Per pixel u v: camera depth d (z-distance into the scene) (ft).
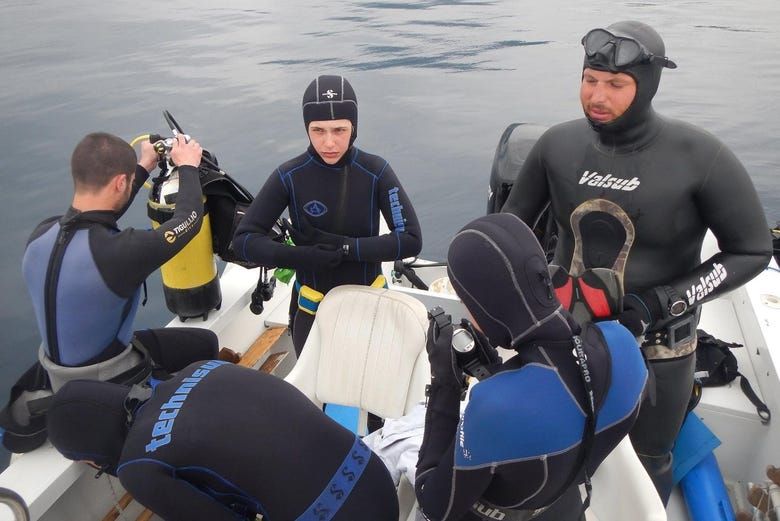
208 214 8.21
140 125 27.91
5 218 19.62
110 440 4.70
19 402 6.34
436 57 42.68
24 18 61.87
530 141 10.57
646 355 6.04
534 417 3.37
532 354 3.51
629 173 5.72
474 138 26.68
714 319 8.96
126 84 35.12
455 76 37.47
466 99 32.53
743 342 8.44
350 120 7.00
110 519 7.18
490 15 60.59
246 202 8.46
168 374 7.13
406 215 7.47
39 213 19.90
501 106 31.12
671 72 36.60
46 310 5.85
